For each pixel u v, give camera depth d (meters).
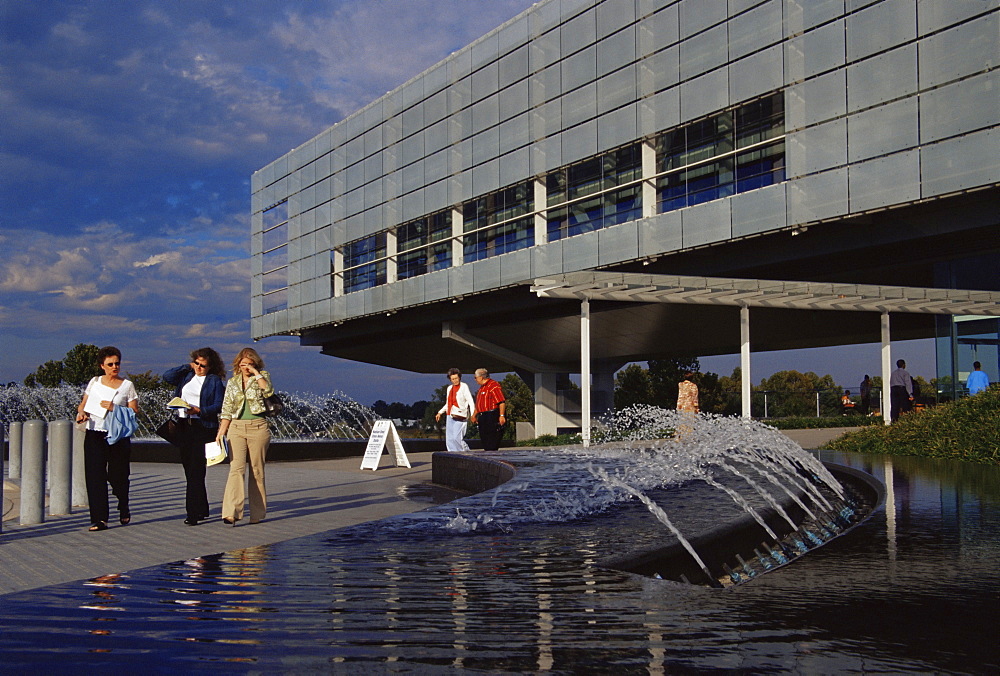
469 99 42.97
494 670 2.86
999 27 22.05
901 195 24.28
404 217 47.88
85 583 4.83
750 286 23.42
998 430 12.80
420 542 5.83
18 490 13.60
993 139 22.20
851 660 2.77
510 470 10.90
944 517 5.98
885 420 25.95
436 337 51.38
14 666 3.10
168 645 3.35
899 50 24.36
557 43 37.50
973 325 26.81
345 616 3.73
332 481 15.57
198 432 9.03
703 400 49.41
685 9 31.38
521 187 40.47
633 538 5.57
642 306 36.19
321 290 55.31
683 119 31.62
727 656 2.86
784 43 27.72
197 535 8.11
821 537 6.57
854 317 34.59
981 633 3.07
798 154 27.16
